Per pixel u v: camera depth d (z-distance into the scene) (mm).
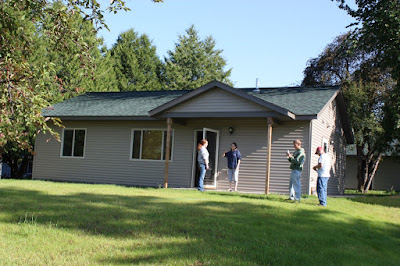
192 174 16766
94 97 22000
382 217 10422
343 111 20609
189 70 47875
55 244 5992
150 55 45938
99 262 5293
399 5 15891
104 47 39500
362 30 17406
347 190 26828
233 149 15141
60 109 19578
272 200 11422
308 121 14984
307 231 7609
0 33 8766
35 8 9016
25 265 5043
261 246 6406
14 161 25828
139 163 17703
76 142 19000
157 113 15570
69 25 8945
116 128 18312
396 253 7117
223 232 7059
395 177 27312
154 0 8539
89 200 9734
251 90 19109
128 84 43219
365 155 26141
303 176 14828
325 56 28234
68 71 24609
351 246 7012
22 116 7824
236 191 15234
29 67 7992
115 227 7121
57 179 19031
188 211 8672
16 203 8961
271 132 14188
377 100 23906
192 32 49531
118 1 8258
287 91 18078
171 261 5406
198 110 15086
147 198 10562
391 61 16828
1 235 6309
